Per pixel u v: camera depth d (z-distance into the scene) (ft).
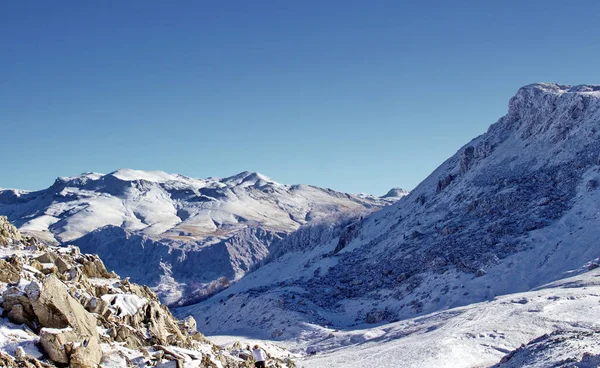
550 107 452.35
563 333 134.31
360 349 220.64
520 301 220.23
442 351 168.14
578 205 331.36
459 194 444.96
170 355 100.68
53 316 93.35
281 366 140.77
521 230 329.31
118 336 102.27
